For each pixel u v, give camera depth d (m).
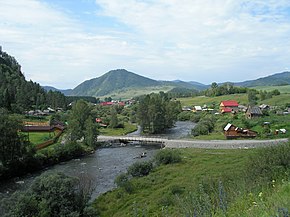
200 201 12.16
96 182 48.62
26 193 28.80
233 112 143.75
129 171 49.44
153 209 31.27
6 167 54.50
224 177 29.05
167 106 130.38
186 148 75.94
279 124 97.81
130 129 127.69
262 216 8.38
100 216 33.72
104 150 84.38
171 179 43.47
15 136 57.69
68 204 28.45
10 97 134.75
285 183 13.55
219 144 78.31
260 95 188.38
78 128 85.38
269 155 21.67
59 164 65.81
